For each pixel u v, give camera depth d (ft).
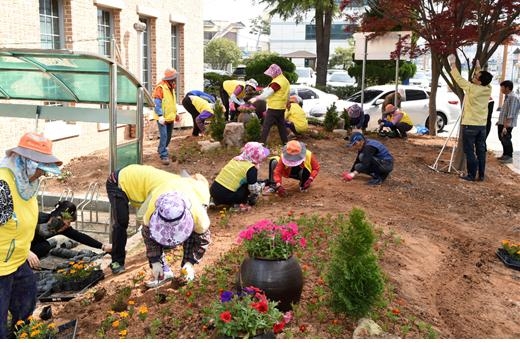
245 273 15.31
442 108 64.54
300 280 15.51
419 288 19.20
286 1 91.81
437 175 36.60
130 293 17.61
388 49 50.93
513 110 43.91
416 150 44.91
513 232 27.17
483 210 30.19
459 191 33.19
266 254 15.35
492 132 70.18
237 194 26.53
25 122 34.96
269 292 14.93
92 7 41.57
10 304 16.29
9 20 33.01
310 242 21.18
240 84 48.42
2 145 33.17
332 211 25.95
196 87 64.28
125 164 25.75
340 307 15.17
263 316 13.52
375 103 61.52
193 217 16.69
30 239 15.46
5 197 14.32
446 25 35.91
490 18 36.91
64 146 39.45
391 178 34.01
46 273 21.13
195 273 18.69
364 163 31.94
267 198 28.30
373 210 27.04
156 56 52.85
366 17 47.29
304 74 129.59
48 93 27.61
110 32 45.83
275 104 36.94
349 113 48.73
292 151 27.86
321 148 40.60
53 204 31.60
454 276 21.22
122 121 26.63
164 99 35.76
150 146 43.27
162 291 17.56
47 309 17.07
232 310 13.61
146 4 49.98
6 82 27.22
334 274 15.23
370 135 49.73
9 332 16.02
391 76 92.32
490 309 18.90
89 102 27.55
